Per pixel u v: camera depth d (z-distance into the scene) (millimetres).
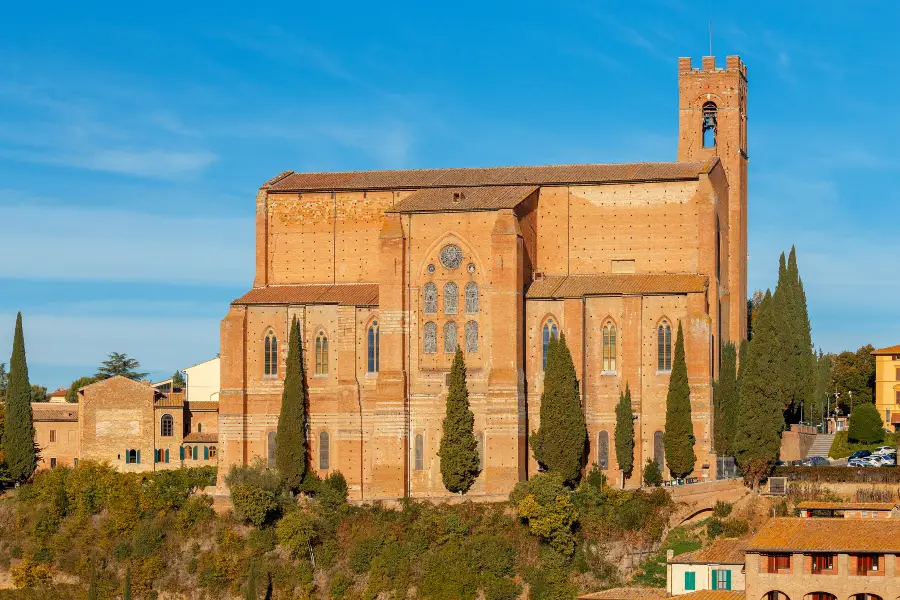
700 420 145125
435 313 151625
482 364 149750
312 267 162500
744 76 174000
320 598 136000
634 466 147000
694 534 134625
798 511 125250
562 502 133750
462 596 131250
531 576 131625
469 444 147250
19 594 140750
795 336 176000
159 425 168625
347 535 139250
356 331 154625
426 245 152625
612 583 130125
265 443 156250
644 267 154125
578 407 144375
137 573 139625
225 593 137625
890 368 183875
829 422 185250
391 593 133250
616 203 155500
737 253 166125
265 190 164000
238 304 157750
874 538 100812
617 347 149125
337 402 154500
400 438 150250
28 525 146250
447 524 136625
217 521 142250
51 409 175375
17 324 162125
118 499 145125
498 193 155000
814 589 99688
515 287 148625
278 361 157000
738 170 168750
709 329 146750
